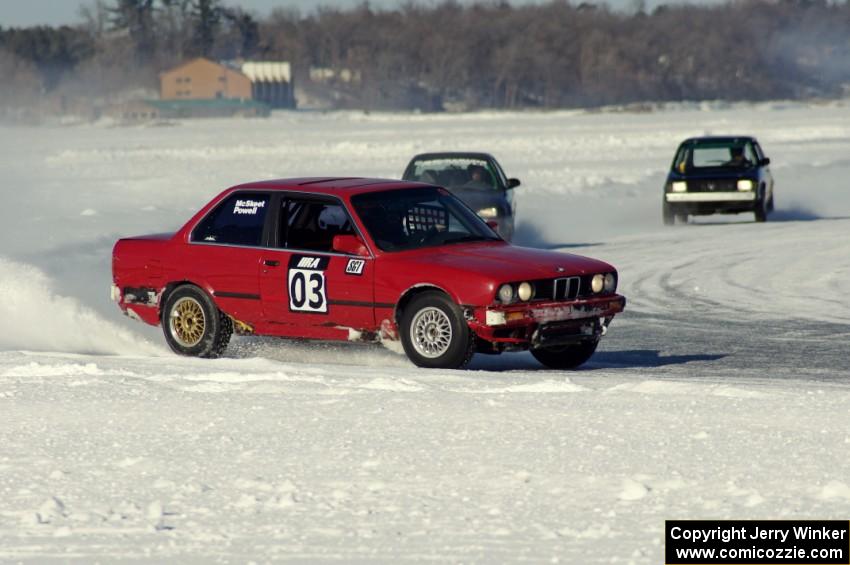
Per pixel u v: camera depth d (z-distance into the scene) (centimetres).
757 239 7812
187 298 3978
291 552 1848
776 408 2797
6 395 3119
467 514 2025
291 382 3209
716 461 2330
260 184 3950
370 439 2570
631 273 6462
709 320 4941
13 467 2411
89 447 2570
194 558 1830
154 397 3059
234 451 2505
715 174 9081
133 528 1986
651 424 2653
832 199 11569
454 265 3550
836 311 5084
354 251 3669
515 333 3522
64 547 1891
